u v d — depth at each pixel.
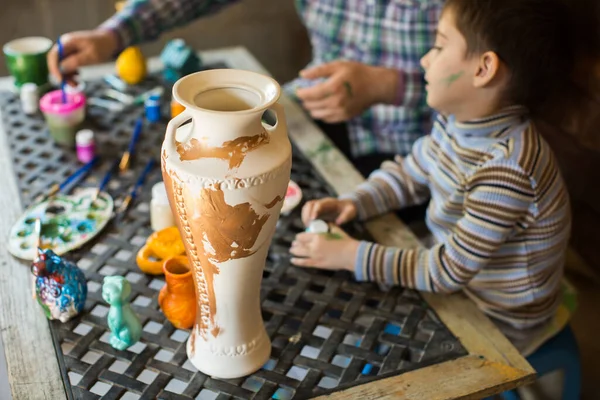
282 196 0.73
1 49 1.94
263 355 0.84
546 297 1.10
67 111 1.21
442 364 0.85
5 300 0.91
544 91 1.03
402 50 1.50
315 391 0.80
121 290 0.82
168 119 1.35
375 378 0.83
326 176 1.22
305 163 1.25
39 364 0.82
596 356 1.55
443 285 0.96
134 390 0.80
